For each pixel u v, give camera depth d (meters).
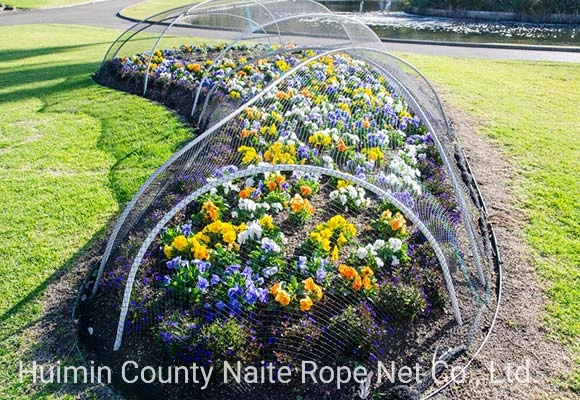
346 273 4.07
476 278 4.70
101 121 8.62
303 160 5.79
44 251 5.07
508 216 5.72
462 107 9.27
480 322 4.21
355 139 6.41
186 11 10.22
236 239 4.68
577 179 6.50
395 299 4.06
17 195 6.11
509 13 20.94
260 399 3.50
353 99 7.78
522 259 4.99
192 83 9.59
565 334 4.11
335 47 6.56
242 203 5.02
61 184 6.38
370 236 4.95
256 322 3.91
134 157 7.10
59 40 17.19
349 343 3.79
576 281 4.68
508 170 6.79
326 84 8.15
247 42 14.50
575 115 8.85
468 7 22.02
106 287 4.42
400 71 8.26
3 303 4.41
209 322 3.89
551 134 7.97
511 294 4.55
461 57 13.83
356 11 24.50
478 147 7.52
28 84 11.16
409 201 4.94
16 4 27.03
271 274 4.24
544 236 5.34
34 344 4.01
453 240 4.97
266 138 6.42
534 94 10.09
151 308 4.07
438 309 4.27
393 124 7.09
